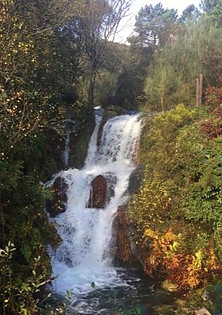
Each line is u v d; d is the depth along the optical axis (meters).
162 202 10.73
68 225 12.00
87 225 12.08
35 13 12.66
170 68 20.02
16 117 8.88
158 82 20.14
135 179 12.88
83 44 21.20
